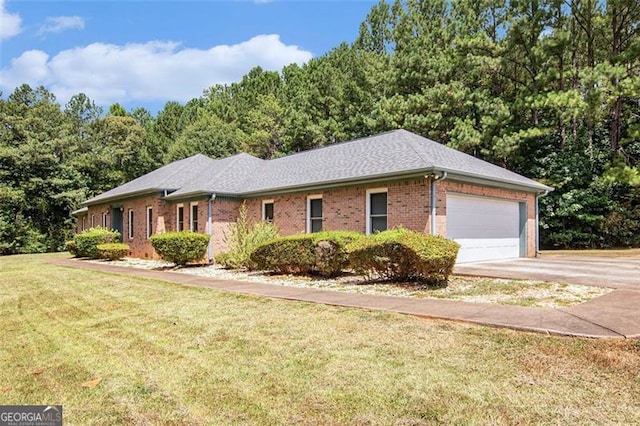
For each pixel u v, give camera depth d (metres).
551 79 22.50
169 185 20.06
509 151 23.17
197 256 15.48
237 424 3.34
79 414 3.59
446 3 30.78
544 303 7.20
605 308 6.52
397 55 29.47
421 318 6.24
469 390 3.78
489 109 24.28
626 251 20.08
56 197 33.72
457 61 25.98
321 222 15.20
